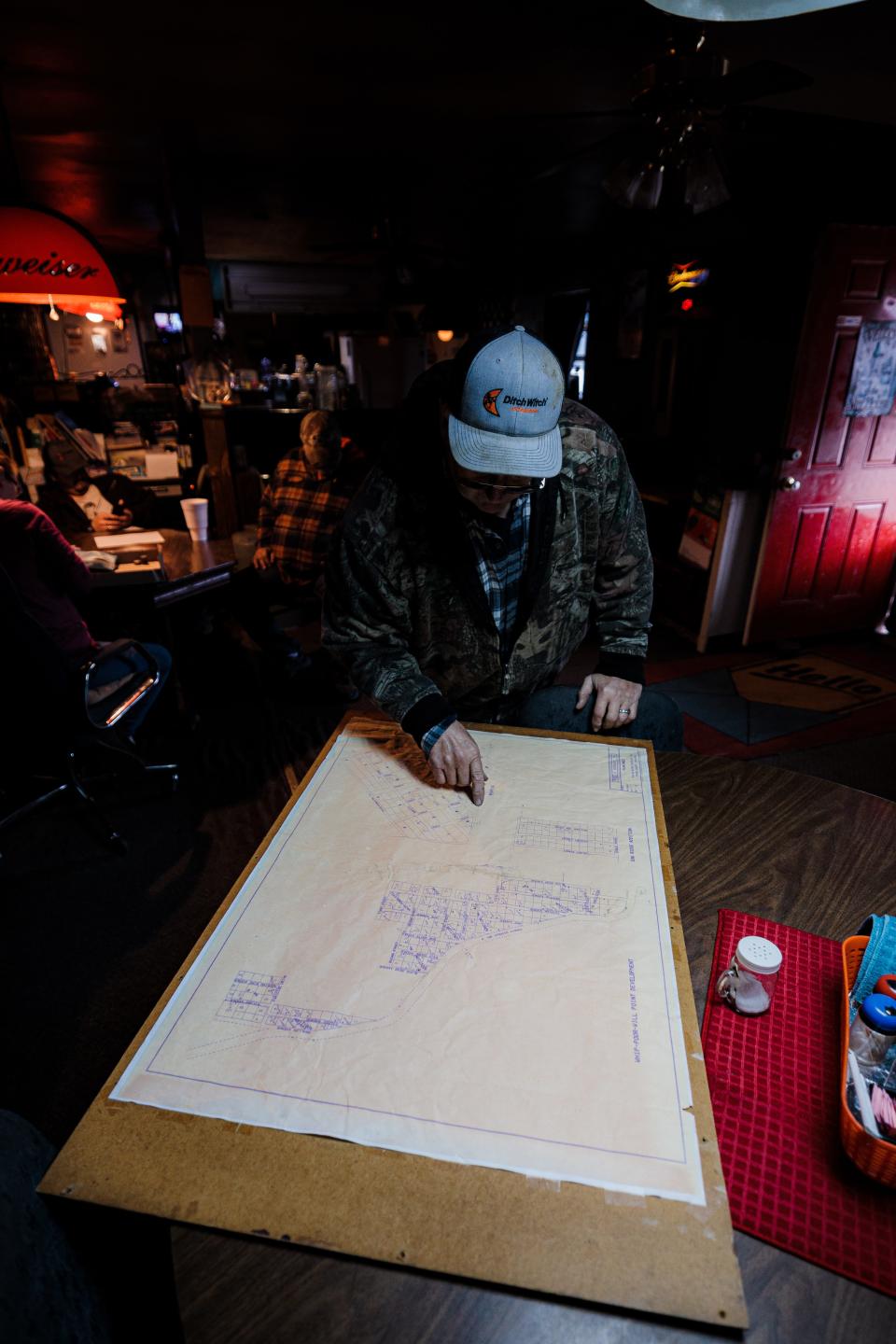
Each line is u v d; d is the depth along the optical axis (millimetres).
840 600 4164
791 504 3824
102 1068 1646
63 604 2145
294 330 7277
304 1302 560
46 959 1956
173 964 1936
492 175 4438
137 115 3311
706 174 2607
